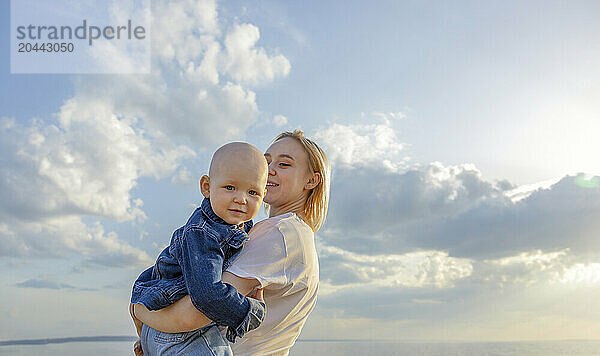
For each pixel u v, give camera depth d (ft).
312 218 4.33
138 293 3.34
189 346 3.21
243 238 3.35
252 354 3.62
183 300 3.16
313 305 3.95
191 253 3.09
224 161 3.31
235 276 3.30
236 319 3.05
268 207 4.71
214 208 3.30
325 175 4.35
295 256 3.61
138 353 3.57
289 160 4.24
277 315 3.65
